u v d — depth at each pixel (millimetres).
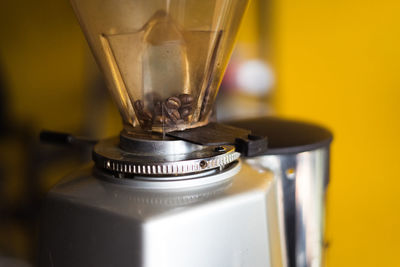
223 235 397
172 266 380
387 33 727
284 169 460
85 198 402
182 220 382
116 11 408
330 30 745
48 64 825
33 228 837
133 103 438
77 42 803
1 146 847
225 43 438
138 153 426
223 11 417
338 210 791
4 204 847
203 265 391
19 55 831
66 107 830
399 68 733
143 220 375
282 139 478
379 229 782
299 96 772
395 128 751
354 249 795
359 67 747
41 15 811
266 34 754
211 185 417
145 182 411
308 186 466
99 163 425
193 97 433
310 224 471
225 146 439
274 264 429
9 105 844
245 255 408
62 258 406
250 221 409
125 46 421
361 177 776
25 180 843
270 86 768
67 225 403
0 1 813
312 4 742
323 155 474
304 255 473
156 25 409
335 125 770
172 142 420
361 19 732
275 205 438
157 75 425
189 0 402
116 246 383
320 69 759
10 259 844
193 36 417
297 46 757
